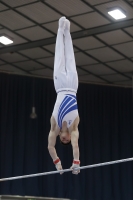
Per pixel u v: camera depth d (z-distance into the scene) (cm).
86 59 1631
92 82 1873
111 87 1891
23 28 1398
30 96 1781
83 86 1872
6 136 1703
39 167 1733
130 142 1870
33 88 1783
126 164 1839
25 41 1488
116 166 1830
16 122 1738
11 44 1510
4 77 1756
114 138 1856
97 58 1619
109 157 1830
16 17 1332
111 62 1655
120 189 1812
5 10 1295
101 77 1825
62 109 817
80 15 1305
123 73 1767
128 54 1575
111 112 1877
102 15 1298
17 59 1644
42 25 1374
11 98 1744
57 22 1350
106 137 1847
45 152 1756
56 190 1730
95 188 1781
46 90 1812
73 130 827
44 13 1302
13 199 1655
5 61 1666
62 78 838
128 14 1284
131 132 1877
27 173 1705
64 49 862
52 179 1730
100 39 1453
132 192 1812
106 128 1855
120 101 1894
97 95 1875
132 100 1894
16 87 1762
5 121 1708
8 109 1731
